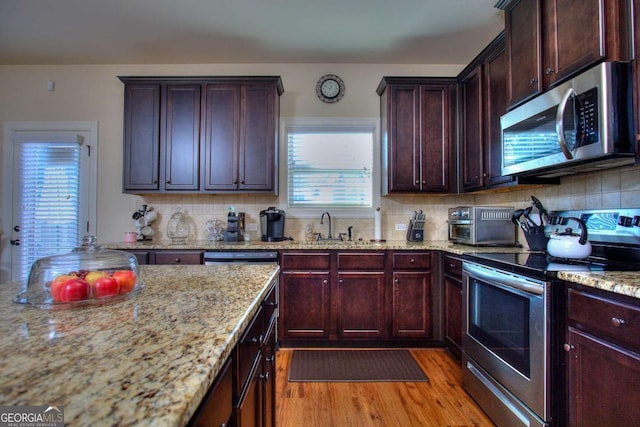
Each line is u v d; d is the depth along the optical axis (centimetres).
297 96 324
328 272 259
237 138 289
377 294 258
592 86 134
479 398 180
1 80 321
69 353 57
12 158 318
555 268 140
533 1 175
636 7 125
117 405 42
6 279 312
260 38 279
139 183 288
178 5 236
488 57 240
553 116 157
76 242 318
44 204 317
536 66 172
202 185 288
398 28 265
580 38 144
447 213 322
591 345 118
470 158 267
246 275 131
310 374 217
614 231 164
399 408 180
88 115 323
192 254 260
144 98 288
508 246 248
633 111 128
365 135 326
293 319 258
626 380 104
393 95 289
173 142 288
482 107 249
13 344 61
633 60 127
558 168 172
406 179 287
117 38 279
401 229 321
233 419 78
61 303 86
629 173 164
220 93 289
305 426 165
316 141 326
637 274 124
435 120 288
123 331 68
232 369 77
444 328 257
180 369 52
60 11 242
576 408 124
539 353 135
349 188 326
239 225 297
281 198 321
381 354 249
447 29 266
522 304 146
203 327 71
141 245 266
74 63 322
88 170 322
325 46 293
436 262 260
